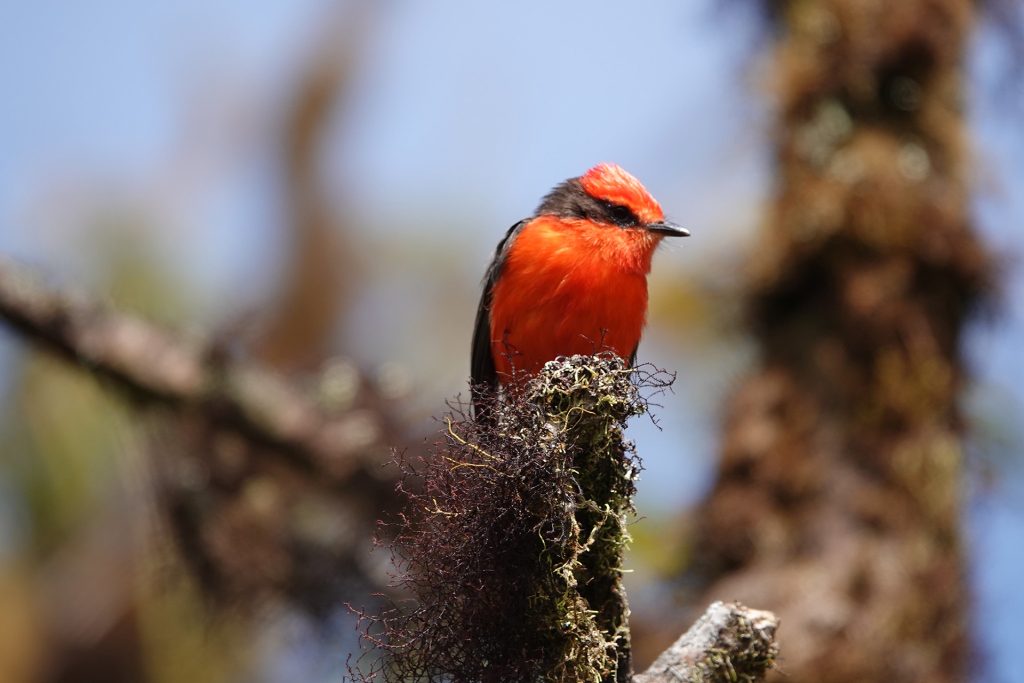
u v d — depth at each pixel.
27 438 14.10
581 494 6.33
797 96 11.93
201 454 13.67
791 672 10.21
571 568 6.14
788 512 11.13
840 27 11.95
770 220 11.91
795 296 11.71
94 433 14.16
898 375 11.06
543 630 6.12
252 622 14.02
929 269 11.31
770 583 10.78
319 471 13.84
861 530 10.81
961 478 11.13
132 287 14.88
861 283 11.22
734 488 11.36
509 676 6.08
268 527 13.92
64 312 12.78
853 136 11.73
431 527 6.26
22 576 14.32
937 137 11.73
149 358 13.19
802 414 11.27
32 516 14.20
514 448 6.25
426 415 14.34
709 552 11.37
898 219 11.34
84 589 14.33
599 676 6.08
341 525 14.17
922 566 10.65
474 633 6.14
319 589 14.02
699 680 6.42
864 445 10.99
